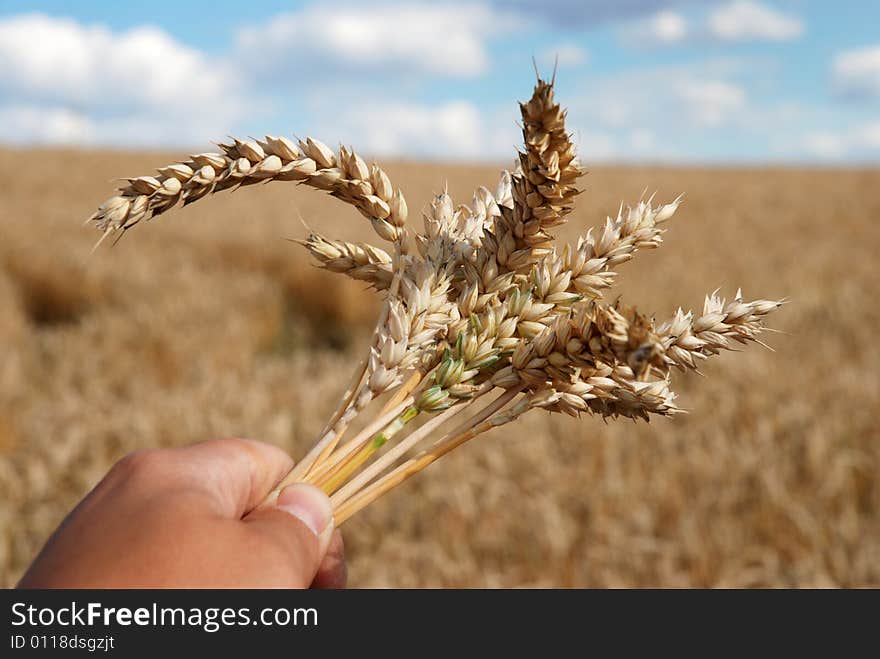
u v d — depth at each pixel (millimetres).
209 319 8812
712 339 1021
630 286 10086
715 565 3836
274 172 1042
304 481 1167
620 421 5305
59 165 28578
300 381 6602
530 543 4141
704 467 4637
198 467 1173
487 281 1112
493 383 1089
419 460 1148
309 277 10516
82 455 5129
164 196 930
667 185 27141
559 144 948
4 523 4254
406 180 27219
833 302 9344
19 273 10656
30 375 6805
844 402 5500
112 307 9609
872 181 29578
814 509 4219
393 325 1093
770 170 37062
